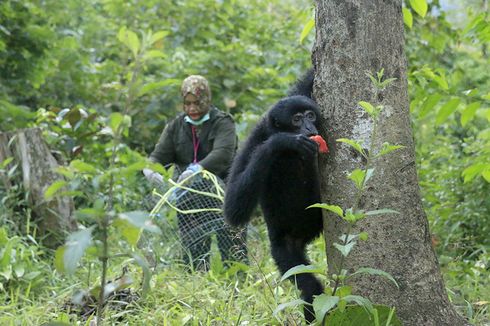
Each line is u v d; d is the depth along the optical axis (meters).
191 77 12.35
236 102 19.56
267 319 8.00
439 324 6.86
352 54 6.98
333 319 6.64
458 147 15.42
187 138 12.54
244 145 8.80
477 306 8.80
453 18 21.70
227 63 19.86
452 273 10.04
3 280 10.14
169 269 10.71
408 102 7.14
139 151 19.39
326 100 7.27
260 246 11.65
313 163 8.18
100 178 5.31
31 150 12.65
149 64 20.64
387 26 6.96
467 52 20.22
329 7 7.11
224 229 11.37
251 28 23.48
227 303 8.78
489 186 12.38
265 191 8.73
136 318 8.26
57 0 21.08
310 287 7.92
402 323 6.80
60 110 15.49
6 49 17.64
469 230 12.27
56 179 12.57
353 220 6.02
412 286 6.84
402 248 6.86
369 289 6.86
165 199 10.45
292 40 23.48
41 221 12.48
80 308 8.73
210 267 10.46
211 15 22.52
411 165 7.00
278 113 8.12
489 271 10.45
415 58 17.50
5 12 17.55
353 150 7.01
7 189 12.70
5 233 10.70
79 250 4.93
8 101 17.42
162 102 19.20
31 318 8.44
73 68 20.28
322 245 10.82
